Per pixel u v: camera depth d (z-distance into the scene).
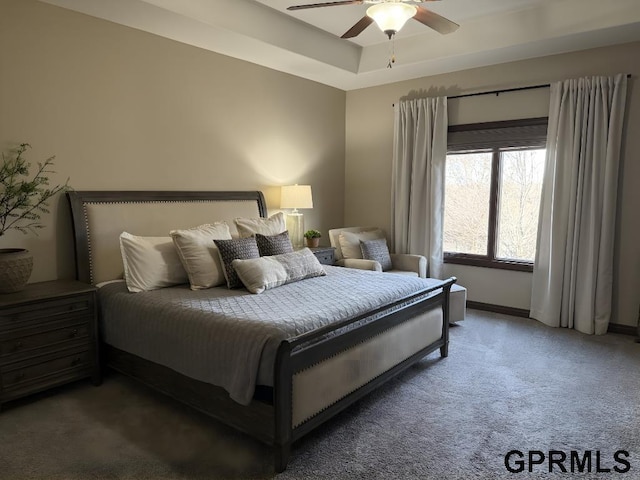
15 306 2.63
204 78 4.23
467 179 5.16
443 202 5.17
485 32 4.24
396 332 2.99
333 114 5.82
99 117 3.49
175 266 3.31
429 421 2.62
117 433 2.46
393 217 5.58
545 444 2.38
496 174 4.91
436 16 2.84
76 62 3.33
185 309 2.62
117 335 2.98
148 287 3.12
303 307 2.66
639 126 4.02
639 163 4.05
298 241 5.02
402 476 2.10
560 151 4.29
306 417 2.26
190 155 4.16
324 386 2.36
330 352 2.39
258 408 2.18
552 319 4.42
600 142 4.11
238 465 2.18
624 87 4.00
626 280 4.18
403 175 5.36
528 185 4.76
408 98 5.42
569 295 4.33
